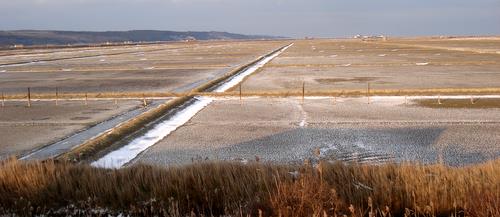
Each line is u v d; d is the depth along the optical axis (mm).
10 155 15922
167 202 8656
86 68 60844
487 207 7219
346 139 17422
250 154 15625
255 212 7844
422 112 22891
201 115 23578
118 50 135375
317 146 16453
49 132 19922
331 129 19234
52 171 9961
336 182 9117
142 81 42438
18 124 21875
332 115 22547
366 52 89312
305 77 42188
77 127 20938
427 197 8156
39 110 26141
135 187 9109
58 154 16062
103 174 10070
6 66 67500
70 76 49281
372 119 21250
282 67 54969
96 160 15344
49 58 89438
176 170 9969
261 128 19844
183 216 8234
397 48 105688
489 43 136875
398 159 14547
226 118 22469
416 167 9797
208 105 27000
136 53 109812
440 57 67000
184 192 8859
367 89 31250
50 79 46156
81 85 39906
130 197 8844
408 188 8391
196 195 8789
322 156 15055
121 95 31516
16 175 9805
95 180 9531
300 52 96812
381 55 76875
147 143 17734
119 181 9664
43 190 9203
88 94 31969
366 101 26938
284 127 19906
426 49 95938
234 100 28672
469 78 38156
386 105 25406
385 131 18656
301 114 23016
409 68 49625
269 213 7707
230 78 43250
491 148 15672
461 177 8977
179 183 9070
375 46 125562
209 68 56281
